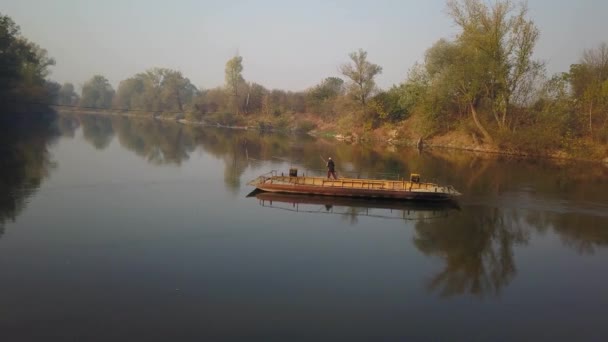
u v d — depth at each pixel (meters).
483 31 53.16
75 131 62.88
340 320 11.53
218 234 17.92
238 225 19.31
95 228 17.84
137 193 24.44
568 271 15.63
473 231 19.89
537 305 12.95
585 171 40.41
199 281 13.39
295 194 25.28
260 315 11.56
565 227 20.88
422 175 35.22
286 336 10.65
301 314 11.73
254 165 38.22
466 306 12.70
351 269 14.93
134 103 145.12
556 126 51.50
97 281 13.07
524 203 25.45
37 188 24.08
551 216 22.70
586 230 20.45
